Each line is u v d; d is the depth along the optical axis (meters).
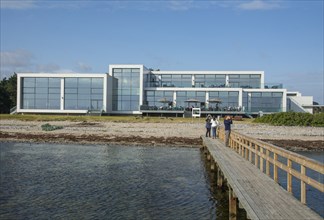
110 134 43.16
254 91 69.81
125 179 20.69
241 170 14.99
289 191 10.95
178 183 19.86
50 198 16.41
